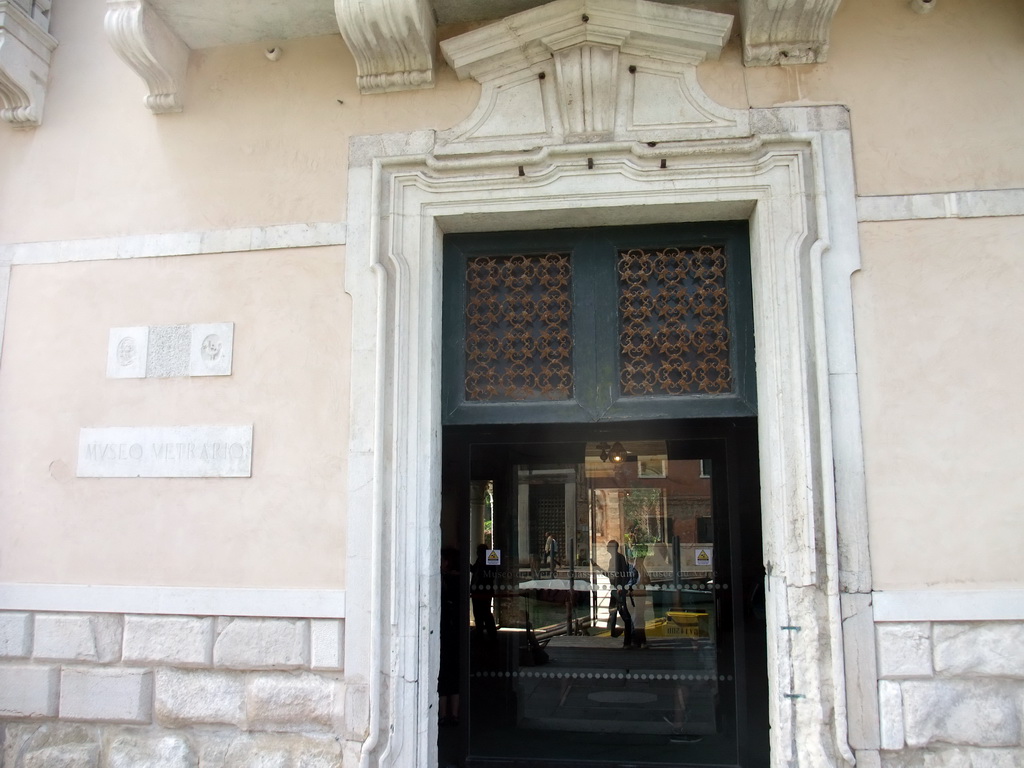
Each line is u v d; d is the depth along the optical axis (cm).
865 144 394
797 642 361
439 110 426
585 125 408
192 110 450
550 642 432
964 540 361
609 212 412
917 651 354
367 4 392
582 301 427
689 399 411
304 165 432
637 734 417
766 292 388
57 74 471
